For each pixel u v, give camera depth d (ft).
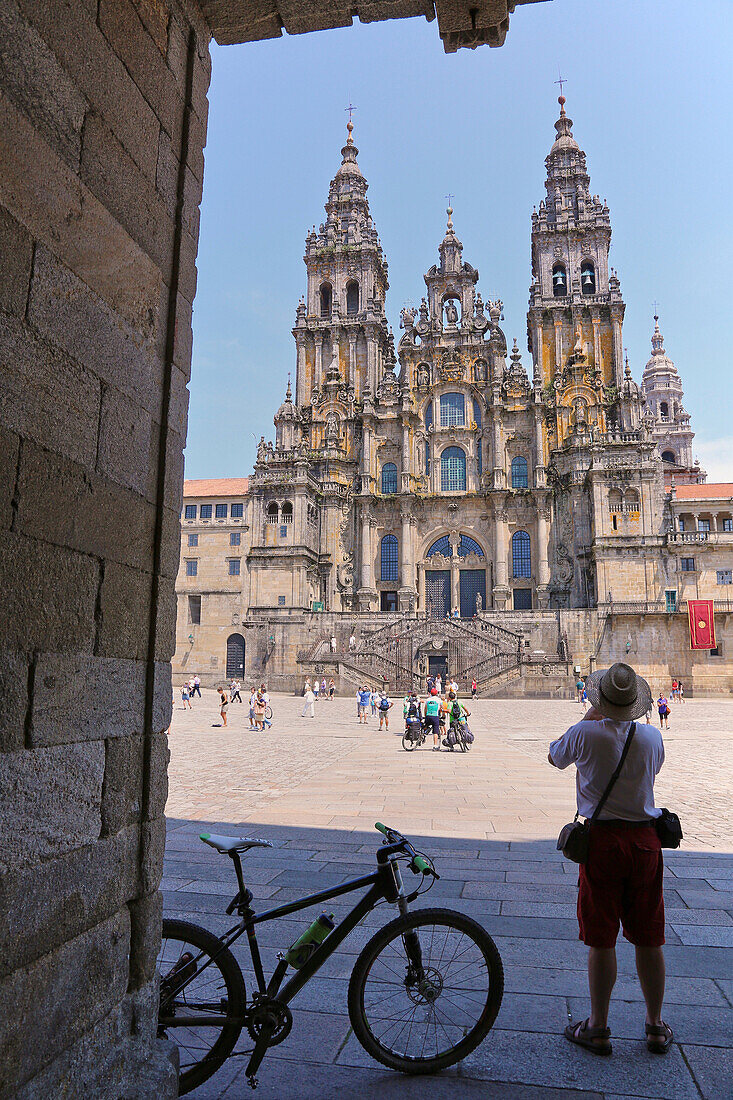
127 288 15.99
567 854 18.16
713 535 221.87
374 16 20.63
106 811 14.46
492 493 247.09
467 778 61.36
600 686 18.83
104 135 15.23
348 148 297.33
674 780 62.59
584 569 234.38
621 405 242.37
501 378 257.14
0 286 12.03
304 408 270.87
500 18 20.59
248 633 236.22
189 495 257.96
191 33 19.34
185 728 116.67
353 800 50.75
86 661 14.05
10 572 12.09
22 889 11.91
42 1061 12.13
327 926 17.24
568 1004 19.95
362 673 200.13
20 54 12.59
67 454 13.71
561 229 264.72
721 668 213.05
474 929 17.70
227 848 16.94
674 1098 15.55
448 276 271.90
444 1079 16.46
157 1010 15.74
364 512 254.47
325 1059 17.31
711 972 22.04
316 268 281.74
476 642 204.85
